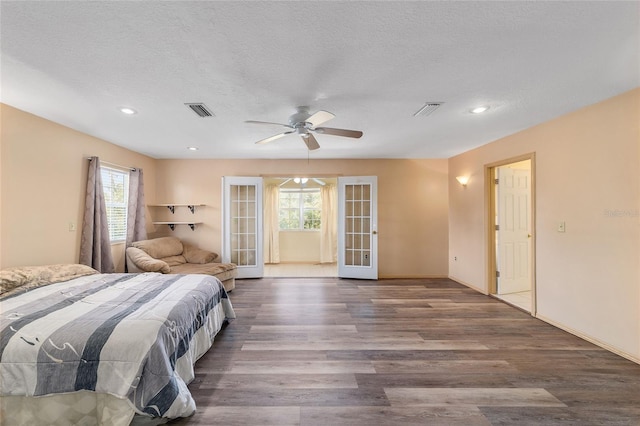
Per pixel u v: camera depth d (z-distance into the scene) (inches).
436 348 108.1
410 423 70.4
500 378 88.8
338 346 109.7
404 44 70.7
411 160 224.1
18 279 100.2
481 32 66.0
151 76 86.6
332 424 70.0
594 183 109.7
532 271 139.1
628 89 96.8
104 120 126.5
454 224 215.0
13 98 102.4
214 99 103.9
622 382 86.4
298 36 67.3
